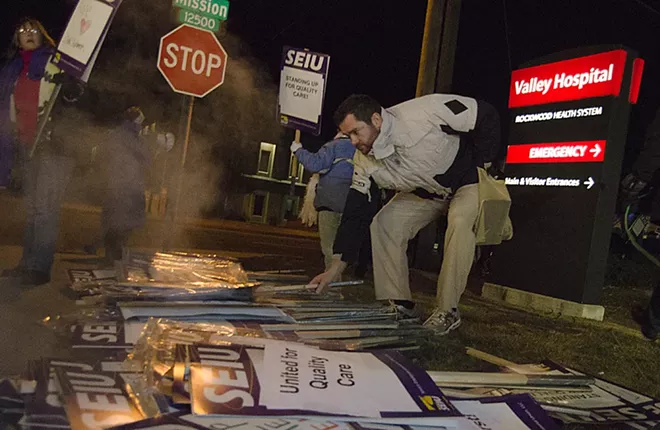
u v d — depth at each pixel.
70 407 1.79
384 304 4.22
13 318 3.12
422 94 9.00
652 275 9.74
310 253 11.23
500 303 6.68
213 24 5.41
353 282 4.23
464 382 2.64
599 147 6.19
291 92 5.78
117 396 1.92
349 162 4.87
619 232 4.70
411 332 3.63
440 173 3.92
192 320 3.07
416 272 8.84
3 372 2.33
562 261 6.39
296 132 5.75
